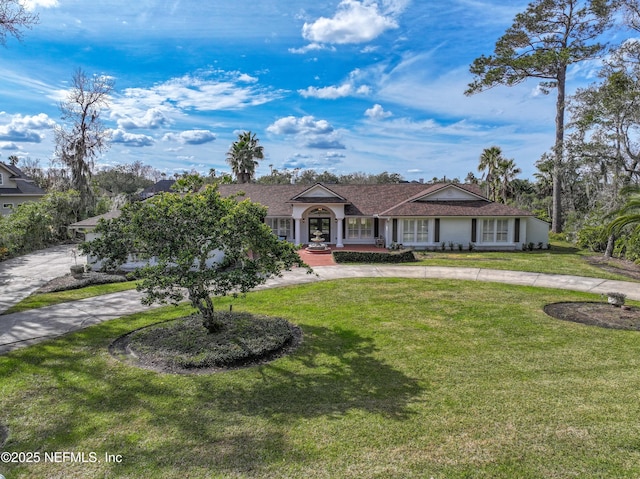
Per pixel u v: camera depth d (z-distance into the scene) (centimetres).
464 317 1037
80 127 3044
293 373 692
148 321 1001
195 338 820
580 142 2308
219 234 785
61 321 1003
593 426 520
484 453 464
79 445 484
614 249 2105
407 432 507
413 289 1378
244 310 1098
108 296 1279
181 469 437
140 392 620
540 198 4612
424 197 2631
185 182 889
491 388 632
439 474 427
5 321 1004
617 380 662
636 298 1261
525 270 1761
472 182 5662
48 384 648
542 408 568
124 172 6931
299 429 515
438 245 2497
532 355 773
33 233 2469
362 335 893
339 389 631
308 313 1073
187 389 630
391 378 671
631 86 2073
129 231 779
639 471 431
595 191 2467
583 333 905
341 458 456
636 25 2219
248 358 746
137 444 485
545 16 2805
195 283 774
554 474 427
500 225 2492
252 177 3944
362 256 2016
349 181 7212
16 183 3650
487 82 3017
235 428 519
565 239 2870
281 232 2772
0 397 605
